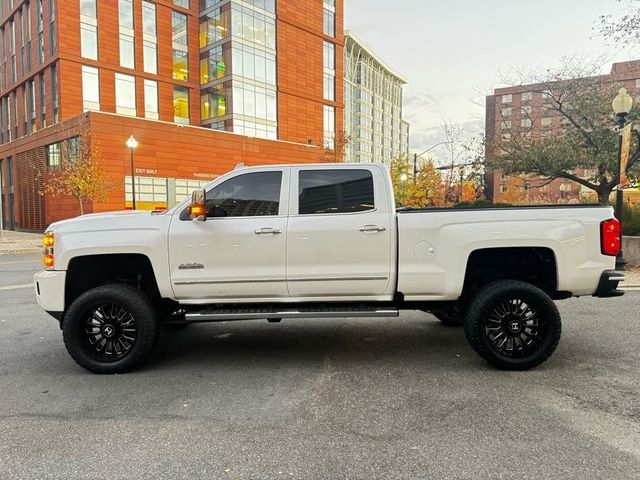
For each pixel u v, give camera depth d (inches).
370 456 116.8
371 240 182.1
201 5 1664.6
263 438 126.8
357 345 219.8
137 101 1492.4
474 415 140.3
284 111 1743.4
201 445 123.3
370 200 186.7
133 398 156.9
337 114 1979.6
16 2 1541.6
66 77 1314.0
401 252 182.2
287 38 1752.0
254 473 109.7
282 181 189.8
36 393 162.6
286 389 163.8
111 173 1181.7
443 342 223.5
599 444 121.8
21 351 215.2
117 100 1443.2
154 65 1545.3
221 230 182.4
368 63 3956.7
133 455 118.5
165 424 136.3
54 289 185.3
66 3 1310.3
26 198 1523.1
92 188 1037.8
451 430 130.6
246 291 185.2
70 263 187.5
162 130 1280.8
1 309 311.1
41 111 1443.2
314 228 182.4
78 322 181.0
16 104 1606.8
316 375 178.1
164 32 1566.2
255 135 1649.9
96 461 115.7
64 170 1179.3
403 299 187.6
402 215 183.6
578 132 550.9
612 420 135.9
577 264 179.9
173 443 124.5
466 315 182.7
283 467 112.1
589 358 193.9
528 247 183.3
